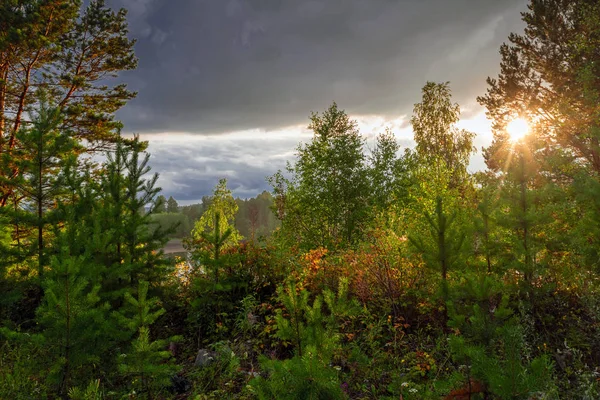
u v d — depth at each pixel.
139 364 4.88
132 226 7.59
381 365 5.23
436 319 6.73
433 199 13.66
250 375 5.29
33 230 9.46
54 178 8.53
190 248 8.73
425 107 25.30
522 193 6.42
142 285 5.62
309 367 3.36
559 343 5.50
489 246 6.76
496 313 4.75
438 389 3.62
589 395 3.81
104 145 18.08
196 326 7.54
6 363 5.73
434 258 6.29
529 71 20.16
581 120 16.27
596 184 6.27
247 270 8.61
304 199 21.89
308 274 8.07
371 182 22.27
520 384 2.85
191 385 5.48
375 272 7.59
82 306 5.16
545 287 6.09
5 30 15.52
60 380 4.94
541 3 19.03
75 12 17.11
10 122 15.99
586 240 6.54
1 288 7.72
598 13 16.47
